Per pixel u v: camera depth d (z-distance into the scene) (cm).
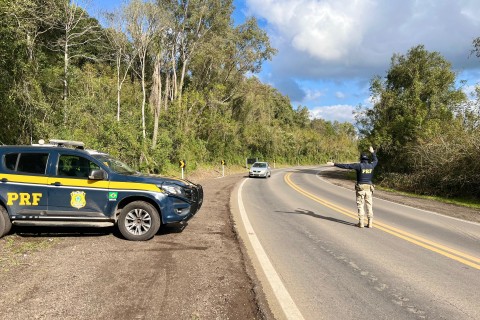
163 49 2902
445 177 2011
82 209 709
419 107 2989
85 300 424
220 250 663
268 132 6134
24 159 714
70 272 517
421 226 1020
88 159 732
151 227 715
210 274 529
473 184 1961
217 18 3797
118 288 464
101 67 2861
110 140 1988
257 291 475
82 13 2056
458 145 2059
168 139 2609
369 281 538
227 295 455
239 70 4362
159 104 2742
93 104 2025
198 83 4081
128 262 572
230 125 4141
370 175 964
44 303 414
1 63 1266
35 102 1427
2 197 690
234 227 884
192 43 3838
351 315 420
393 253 698
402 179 2511
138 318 384
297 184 2512
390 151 2989
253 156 5866
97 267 542
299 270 580
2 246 645
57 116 1692
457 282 540
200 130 3888
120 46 2392
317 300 462
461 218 1220
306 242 769
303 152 8544
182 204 741
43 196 701
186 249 661
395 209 1381
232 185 2181
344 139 11212
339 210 1263
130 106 2744
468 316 424
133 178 729
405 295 486
